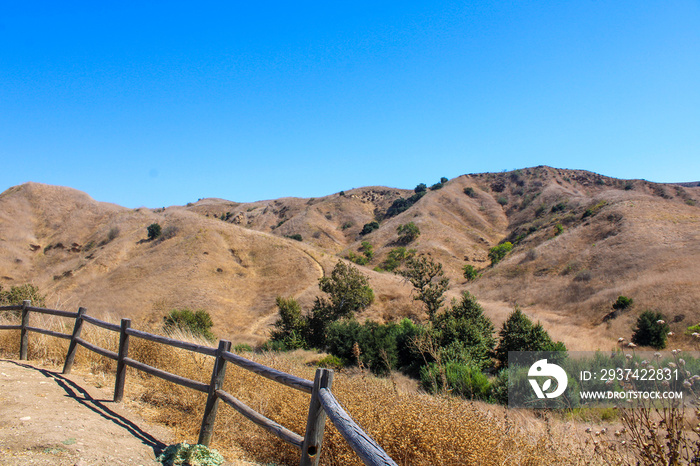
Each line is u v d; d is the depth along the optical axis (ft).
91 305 139.64
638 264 132.26
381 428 11.98
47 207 241.55
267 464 12.96
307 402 14.48
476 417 12.99
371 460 6.43
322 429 9.29
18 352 22.29
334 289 102.78
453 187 357.61
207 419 12.79
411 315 117.29
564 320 113.80
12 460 9.90
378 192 410.93
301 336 96.02
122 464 10.73
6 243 204.13
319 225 335.88
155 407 16.42
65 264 192.75
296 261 163.02
